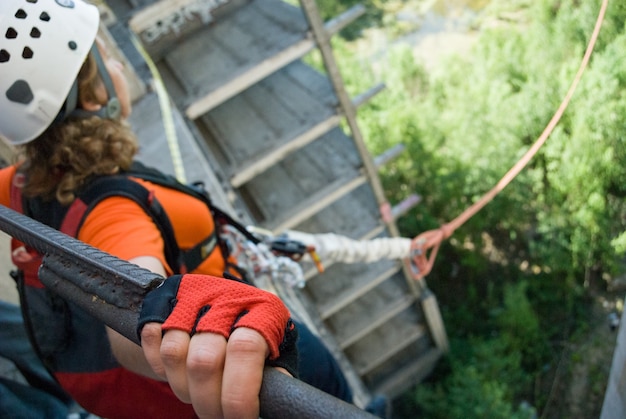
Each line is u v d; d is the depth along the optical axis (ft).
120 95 4.66
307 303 20.08
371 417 1.55
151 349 1.95
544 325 24.98
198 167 10.89
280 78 20.71
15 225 2.72
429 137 33.17
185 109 15.83
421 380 30.81
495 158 24.03
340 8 52.70
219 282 2.06
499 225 28.30
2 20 3.90
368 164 19.39
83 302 2.24
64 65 3.99
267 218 19.76
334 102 17.74
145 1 15.62
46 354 3.98
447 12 38.19
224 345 1.84
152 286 2.10
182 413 3.86
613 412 2.47
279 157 17.83
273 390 1.74
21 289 3.96
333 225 22.34
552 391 23.32
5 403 5.98
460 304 33.22
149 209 3.93
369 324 25.30
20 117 3.88
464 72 31.91
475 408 25.73
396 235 22.61
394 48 41.22
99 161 3.94
